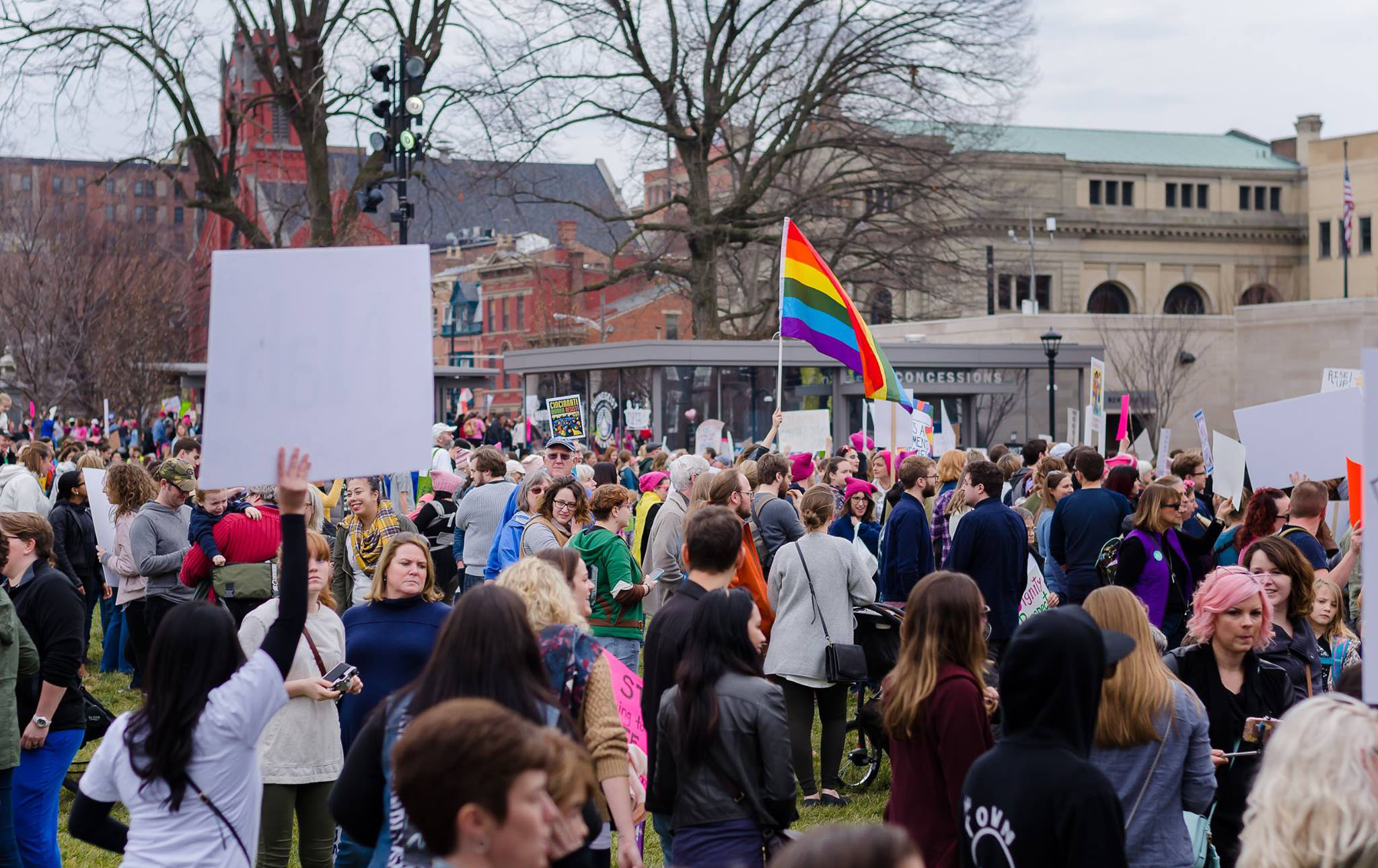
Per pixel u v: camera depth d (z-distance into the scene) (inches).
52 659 245.0
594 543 339.6
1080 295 3063.5
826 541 330.3
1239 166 3260.3
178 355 2289.6
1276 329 1766.7
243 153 2787.9
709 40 1414.9
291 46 1457.9
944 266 1502.2
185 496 414.3
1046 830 137.4
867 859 82.0
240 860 161.5
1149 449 871.7
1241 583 209.6
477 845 98.5
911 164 1427.2
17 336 1941.4
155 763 157.6
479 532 446.3
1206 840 202.1
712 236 1430.9
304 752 231.9
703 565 224.8
